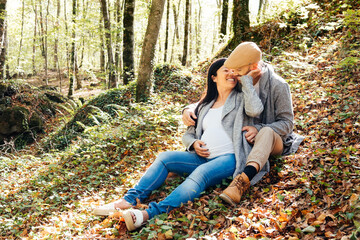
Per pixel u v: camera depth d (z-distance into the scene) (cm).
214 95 337
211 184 298
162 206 277
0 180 618
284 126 308
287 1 844
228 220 255
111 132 595
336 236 201
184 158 320
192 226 251
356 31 558
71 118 1082
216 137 310
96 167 502
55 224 323
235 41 914
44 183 480
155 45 759
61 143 921
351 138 332
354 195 228
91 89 2319
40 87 1650
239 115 311
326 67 521
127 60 1057
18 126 1165
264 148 287
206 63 977
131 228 263
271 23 853
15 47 2883
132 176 412
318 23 742
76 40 1695
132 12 1040
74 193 418
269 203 264
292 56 668
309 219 227
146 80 764
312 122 409
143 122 569
